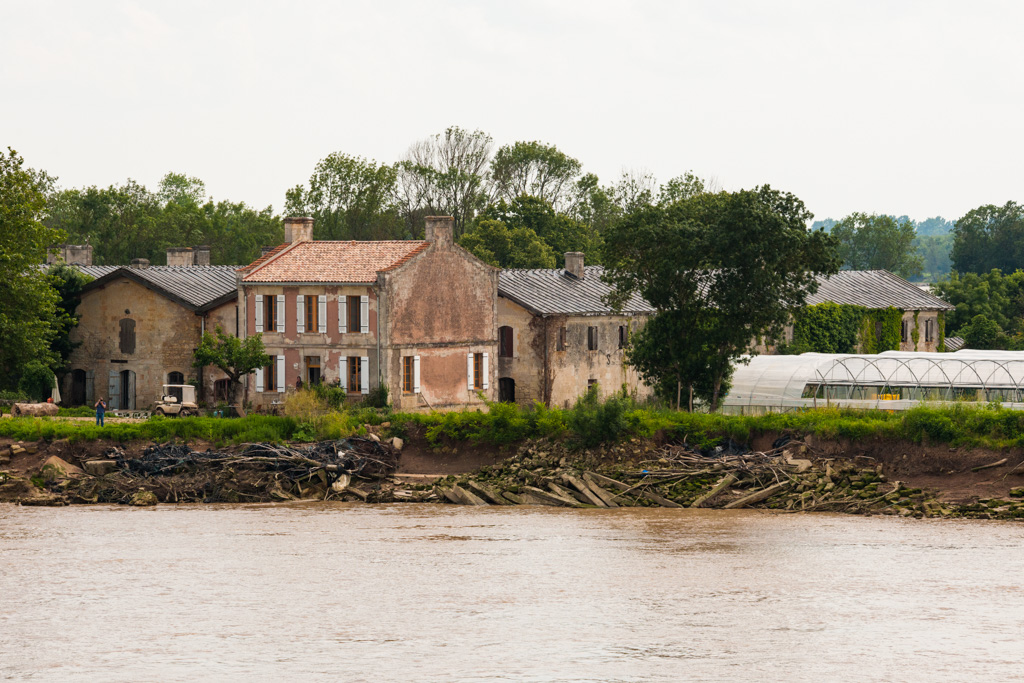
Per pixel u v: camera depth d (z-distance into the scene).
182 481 97.88
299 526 85.38
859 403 113.69
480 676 51.22
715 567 71.38
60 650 55.19
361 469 100.31
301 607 62.66
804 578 68.38
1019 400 113.00
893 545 77.31
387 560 73.75
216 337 117.38
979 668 51.91
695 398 117.69
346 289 117.50
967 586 66.44
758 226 105.12
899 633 57.31
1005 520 86.00
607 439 100.81
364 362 117.06
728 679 50.66
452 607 62.62
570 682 50.31
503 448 104.50
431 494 97.31
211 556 75.00
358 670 52.09
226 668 52.44
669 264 107.44
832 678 50.66
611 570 70.75
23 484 97.31
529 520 87.75
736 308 106.75
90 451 102.31
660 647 55.22
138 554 75.62
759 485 94.38
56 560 73.88
